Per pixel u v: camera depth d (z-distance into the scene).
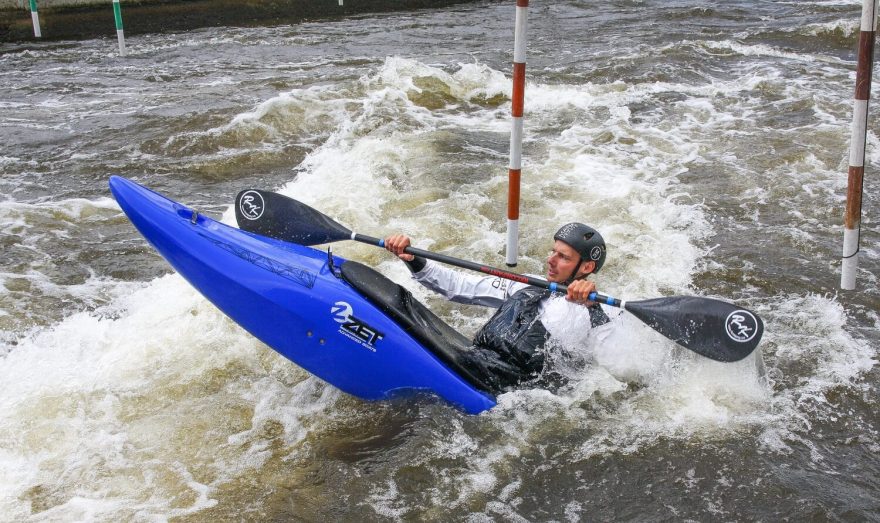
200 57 12.14
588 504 3.16
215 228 3.83
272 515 3.12
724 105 8.96
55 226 6.02
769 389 3.86
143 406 3.80
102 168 7.30
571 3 17.22
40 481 3.29
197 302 4.68
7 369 4.09
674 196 6.39
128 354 4.21
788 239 5.63
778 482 3.25
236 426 3.67
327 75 10.65
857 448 3.49
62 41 13.54
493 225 5.89
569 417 3.63
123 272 5.34
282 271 3.76
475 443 3.49
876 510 3.11
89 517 3.09
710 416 3.66
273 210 4.18
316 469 3.37
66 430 3.61
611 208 6.11
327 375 3.80
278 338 3.79
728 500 3.17
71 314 4.77
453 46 12.80
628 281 5.04
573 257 3.70
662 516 3.09
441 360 3.71
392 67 10.08
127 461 3.42
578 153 7.47
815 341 4.34
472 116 8.87
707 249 5.50
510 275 3.78
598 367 3.82
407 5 17.67
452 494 3.21
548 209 6.12
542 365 3.76
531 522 3.06
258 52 12.50
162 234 3.74
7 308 4.80
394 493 3.22
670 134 7.98
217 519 3.09
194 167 7.32
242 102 9.22
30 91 10.07
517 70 4.68
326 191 6.39
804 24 13.59
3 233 5.83
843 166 6.99
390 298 3.74
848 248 4.82
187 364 4.12
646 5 16.47
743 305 4.75
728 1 16.45
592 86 9.82
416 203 6.23
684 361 3.81
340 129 8.34
